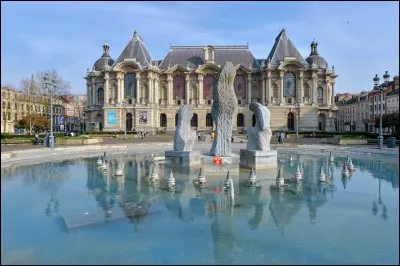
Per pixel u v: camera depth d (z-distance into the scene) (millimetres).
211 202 16891
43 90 90750
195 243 11727
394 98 108625
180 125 28406
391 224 13555
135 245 11445
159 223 13672
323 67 98188
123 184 21219
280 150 44844
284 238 12195
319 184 21141
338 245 11562
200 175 21078
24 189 19594
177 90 101250
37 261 10188
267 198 17688
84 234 12328
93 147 45562
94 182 21844
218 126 26672
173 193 18719
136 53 99000
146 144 51812
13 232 12492
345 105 151250
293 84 95625
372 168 27656
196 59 102562
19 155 34938
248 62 101562
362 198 17625
